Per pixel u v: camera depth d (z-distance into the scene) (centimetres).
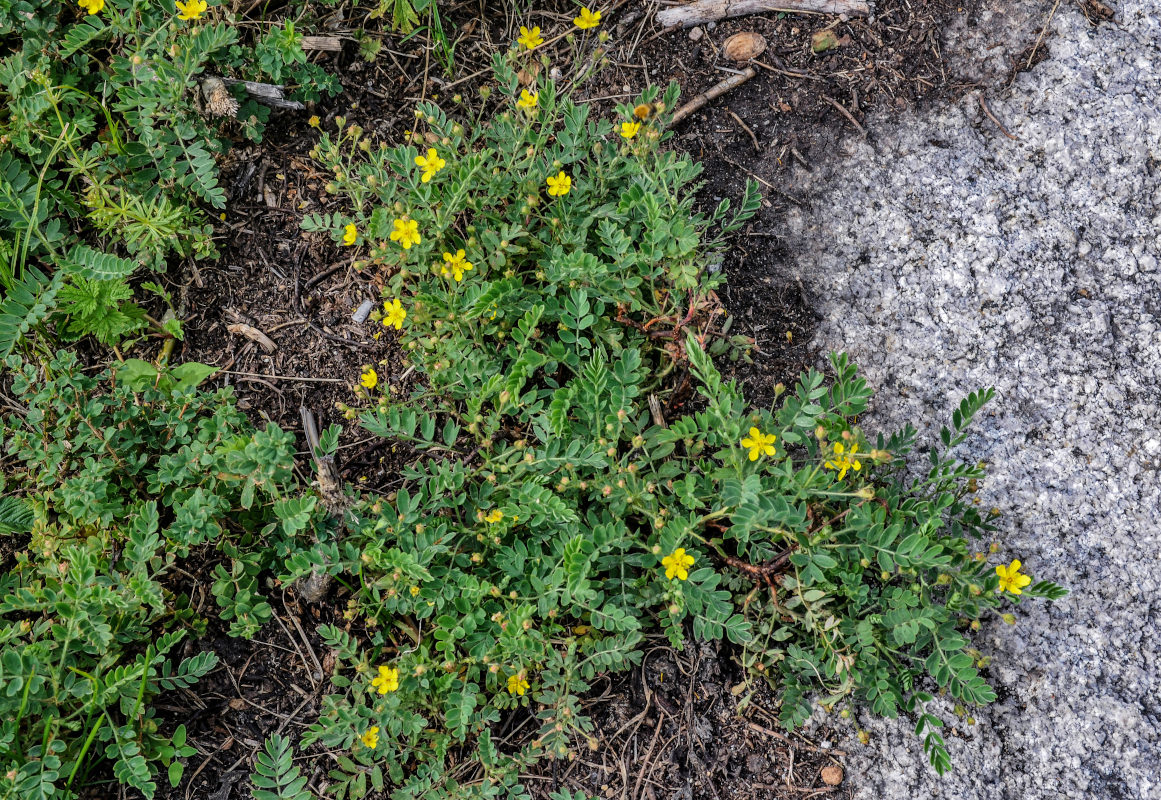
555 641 45
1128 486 47
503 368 49
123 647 46
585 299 47
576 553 44
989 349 49
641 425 47
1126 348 49
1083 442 48
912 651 45
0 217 49
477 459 49
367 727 43
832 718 46
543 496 44
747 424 45
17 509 47
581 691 45
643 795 45
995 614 47
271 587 47
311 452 49
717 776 46
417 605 45
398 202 49
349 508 46
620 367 46
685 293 49
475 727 44
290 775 43
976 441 48
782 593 45
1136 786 45
